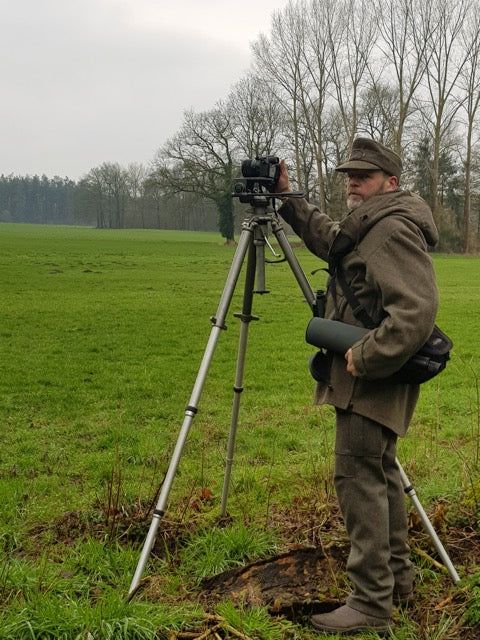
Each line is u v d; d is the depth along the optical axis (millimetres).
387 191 3473
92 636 3033
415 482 5211
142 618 3164
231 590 3641
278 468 6273
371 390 3271
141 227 130625
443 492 4820
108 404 9609
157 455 7055
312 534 4316
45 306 21062
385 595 3264
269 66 62969
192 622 3268
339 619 3254
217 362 12914
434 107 61656
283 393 10375
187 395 10195
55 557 4184
